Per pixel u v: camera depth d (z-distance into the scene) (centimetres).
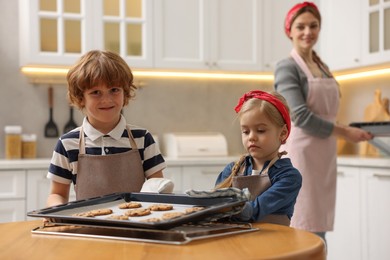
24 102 391
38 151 394
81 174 182
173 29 388
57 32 365
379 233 309
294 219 273
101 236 121
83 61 169
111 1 377
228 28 400
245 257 102
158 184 159
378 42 344
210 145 393
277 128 167
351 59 366
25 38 363
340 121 427
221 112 437
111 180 182
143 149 190
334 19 383
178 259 101
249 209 142
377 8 343
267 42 407
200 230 124
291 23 283
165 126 424
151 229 117
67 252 108
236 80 440
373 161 312
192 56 392
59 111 398
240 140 440
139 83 416
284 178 159
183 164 364
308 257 108
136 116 417
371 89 396
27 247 114
